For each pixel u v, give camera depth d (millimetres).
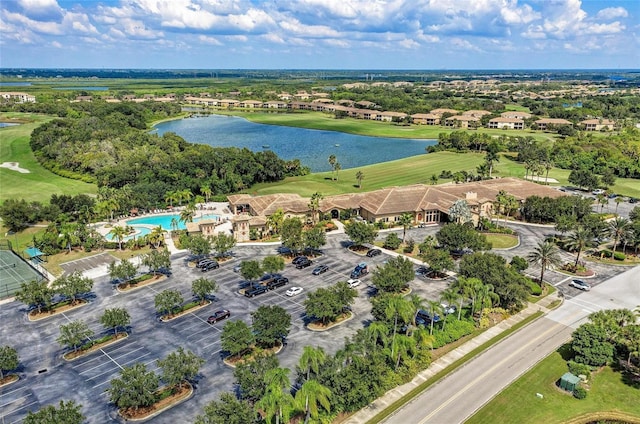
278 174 188625
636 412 57062
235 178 170125
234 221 116188
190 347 69875
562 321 78562
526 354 68875
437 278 94562
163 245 114375
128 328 75500
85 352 68812
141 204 143000
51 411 47594
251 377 52594
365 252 109125
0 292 89375
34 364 66125
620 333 67000
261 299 85562
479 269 82562
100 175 168000
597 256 108750
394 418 55469
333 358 59031
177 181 161500
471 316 77188
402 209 130750
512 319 79125
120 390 53406
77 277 83375
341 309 76500
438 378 63031
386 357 62750
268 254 108188
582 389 59406
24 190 158875
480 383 62156
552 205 128750
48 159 191125
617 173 197625
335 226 127312
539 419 55656
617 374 64438
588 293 89312
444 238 102688
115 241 117062
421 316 77375
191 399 58312
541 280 90312
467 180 178625
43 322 77875
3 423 54312
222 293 88000
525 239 119438
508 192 143750
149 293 88250
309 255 107188
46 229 121000
